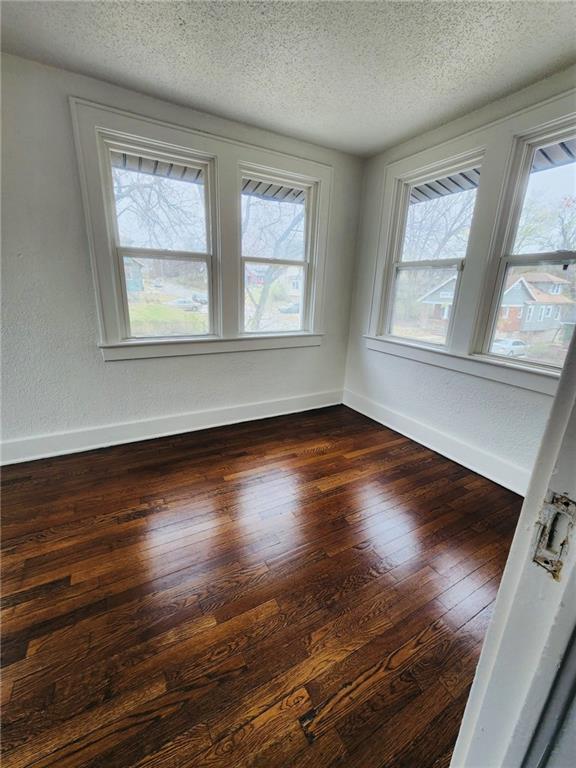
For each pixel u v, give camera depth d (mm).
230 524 1732
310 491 2043
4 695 989
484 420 2232
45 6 1390
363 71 1758
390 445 2668
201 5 1376
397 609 1302
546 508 331
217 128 2273
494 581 1441
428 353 2539
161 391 2600
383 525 1766
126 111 1999
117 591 1336
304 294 3096
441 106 2053
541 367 1947
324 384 3412
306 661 1109
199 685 1030
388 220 2771
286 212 2803
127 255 2285
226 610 1273
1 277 1937
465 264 2229
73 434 2350
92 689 1011
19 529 1653
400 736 932
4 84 1737
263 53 1650
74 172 1979
